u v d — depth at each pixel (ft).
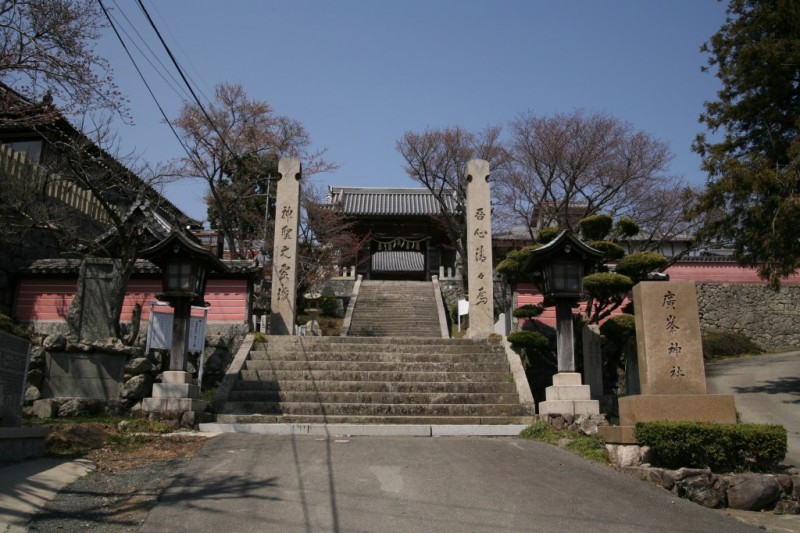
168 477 25.70
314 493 23.88
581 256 43.11
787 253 51.39
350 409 42.47
